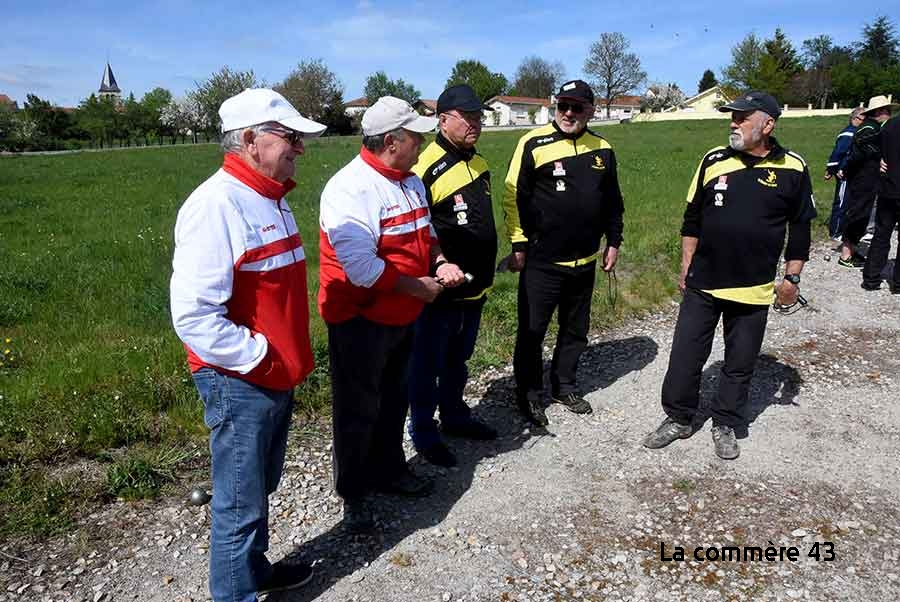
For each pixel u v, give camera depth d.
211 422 2.72
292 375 2.79
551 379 5.12
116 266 8.62
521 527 3.67
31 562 3.31
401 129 3.21
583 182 4.47
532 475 4.19
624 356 6.05
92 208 14.02
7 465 3.98
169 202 14.94
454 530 3.64
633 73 76.94
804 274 8.52
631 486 4.07
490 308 6.61
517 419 4.91
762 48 65.88
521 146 4.55
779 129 34.12
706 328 4.39
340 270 3.32
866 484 4.08
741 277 4.20
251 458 2.77
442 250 4.05
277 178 2.68
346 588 3.22
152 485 3.89
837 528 3.66
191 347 2.52
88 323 6.29
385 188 3.29
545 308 4.66
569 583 3.26
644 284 7.66
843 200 9.65
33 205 14.46
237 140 2.58
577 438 4.66
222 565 2.84
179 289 2.48
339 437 3.47
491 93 88.00
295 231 2.82
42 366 5.16
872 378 5.54
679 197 13.30
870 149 8.28
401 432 3.87
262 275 2.64
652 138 32.75
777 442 4.57
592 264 4.75
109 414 4.37
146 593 3.15
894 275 7.68
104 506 3.74
